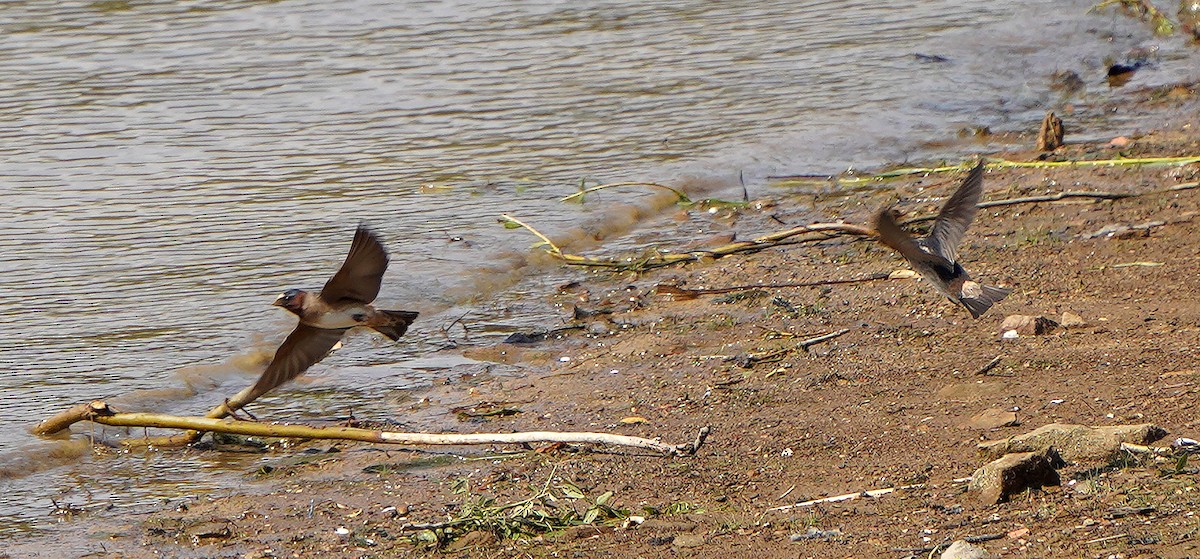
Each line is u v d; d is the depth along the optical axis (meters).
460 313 14.96
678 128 21.73
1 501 10.70
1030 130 21.06
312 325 9.31
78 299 15.24
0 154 20.50
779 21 28.53
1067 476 9.04
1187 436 9.53
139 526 10.08
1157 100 22.17
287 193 18.94
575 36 27.36
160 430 12.19
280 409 12.44
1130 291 13.32
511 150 20.78
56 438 11.89
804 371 12.22
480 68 25.11
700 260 16.16
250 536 9.72
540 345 13.88
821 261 15.70
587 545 8.93
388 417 12.05
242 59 25.69
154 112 22.64
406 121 22.23
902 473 9.62
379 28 27.83
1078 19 28.33
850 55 25.88
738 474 10.03
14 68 24.97
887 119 21.97
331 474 10.86
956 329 12.91
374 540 9.45
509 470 10.59
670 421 11.33
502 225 17.73
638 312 14.61
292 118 22.36
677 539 8.86
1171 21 28.09
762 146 20.77
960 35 27.17
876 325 13.31
